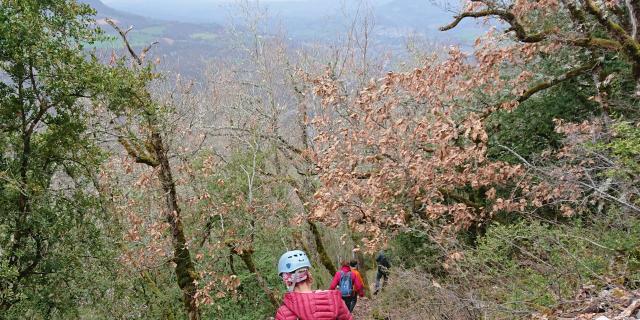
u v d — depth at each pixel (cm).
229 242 1538
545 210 1347
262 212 1656
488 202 1523
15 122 1260
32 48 1141
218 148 1903
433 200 1471
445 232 1241
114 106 1293
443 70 1204
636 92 1101
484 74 1207
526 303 734
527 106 1477
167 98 1570
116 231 1441
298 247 1989
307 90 2094
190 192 1630
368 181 1230
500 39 1229
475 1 1179
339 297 398
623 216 848
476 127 1143
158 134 1441
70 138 1305
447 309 815
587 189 993
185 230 1617
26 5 1133
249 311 1716
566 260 787
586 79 1406
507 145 1567
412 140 1240
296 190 1836
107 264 1381
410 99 1340
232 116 2264
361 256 2045
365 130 1293
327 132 1424
